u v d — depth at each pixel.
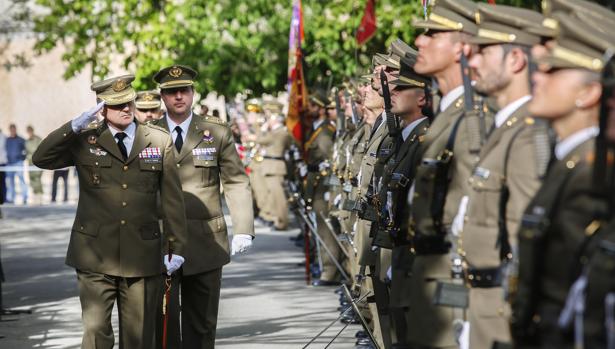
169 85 22.58
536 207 10.82
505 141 13.88
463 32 15.59
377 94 23.95
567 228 10.47
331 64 54.34
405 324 17.98
